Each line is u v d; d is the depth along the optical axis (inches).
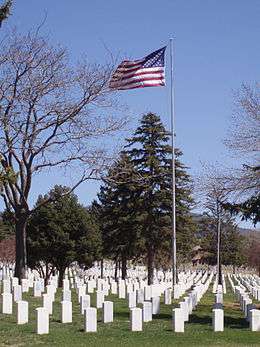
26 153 1165.1
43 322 628.4
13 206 1189.1
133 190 1840.6
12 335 614.5
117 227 1902.1
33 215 1424.7
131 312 663.1
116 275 1995.6
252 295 1263.5
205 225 2556.6
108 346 557.0
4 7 740.0
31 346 557.3
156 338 607.8
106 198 1945.1
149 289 1016.9
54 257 1435.8
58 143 1177.4
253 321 678.5
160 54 1075.3
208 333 649.0
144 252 1905.8
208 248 2593.5
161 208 1840.6
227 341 597.9
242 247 2888.8
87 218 1466.5
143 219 1817.2
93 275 1983.3
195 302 989.8
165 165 1846.7
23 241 1195.9
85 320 648.4
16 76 1127.6
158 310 836.0
